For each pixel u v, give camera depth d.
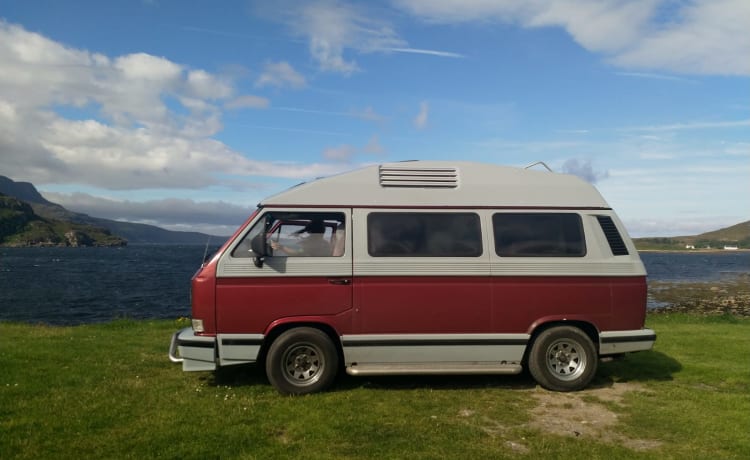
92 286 39.06
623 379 7.95
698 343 10.88
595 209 7.64
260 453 5.02
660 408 6.54
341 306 7.04
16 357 8.80
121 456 4.93
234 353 6.92
